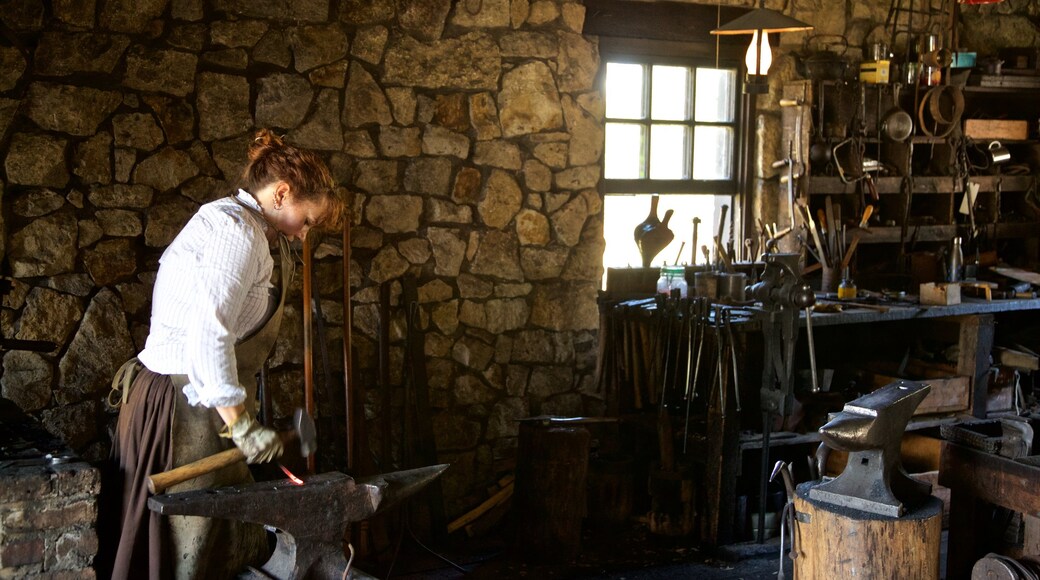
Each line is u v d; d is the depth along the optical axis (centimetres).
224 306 243
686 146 496
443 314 434
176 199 382
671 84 488
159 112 377
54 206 364
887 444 304
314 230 400
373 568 400
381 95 414
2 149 355
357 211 413
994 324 504
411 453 430
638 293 475
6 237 358
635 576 399
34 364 365
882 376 473
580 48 447
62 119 362
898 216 532
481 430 447
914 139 521
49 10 357
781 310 418
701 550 424
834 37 518
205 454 258
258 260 253
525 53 437
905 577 298
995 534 373
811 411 454
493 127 434
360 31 408
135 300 379
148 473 255
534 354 454
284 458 393
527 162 443
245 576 267
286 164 259
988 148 554
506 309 446
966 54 533
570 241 455
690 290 470
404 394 431
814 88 496
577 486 409
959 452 349
